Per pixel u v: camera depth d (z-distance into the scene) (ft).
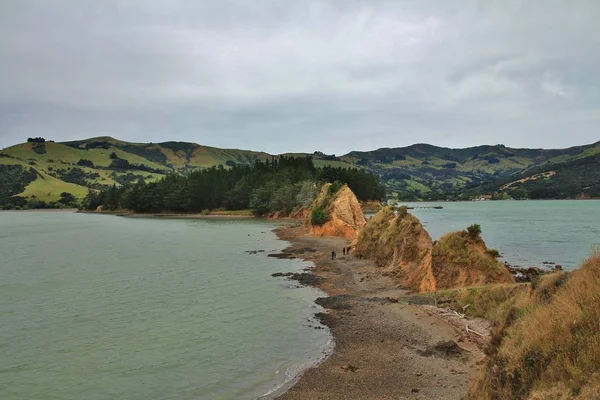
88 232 421.18
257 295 142.51
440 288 130.93
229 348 93.40
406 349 89.76
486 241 291.38
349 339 97.55
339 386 74.13
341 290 147.54
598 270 51.39
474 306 106.52
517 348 50.72
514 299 95.61
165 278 174.60
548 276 70.18
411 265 161.79
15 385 76.89
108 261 225.35
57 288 158.40
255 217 600.39
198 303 132.57
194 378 78.74
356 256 221.46
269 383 76.13
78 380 78.59
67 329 108.37
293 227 419.54
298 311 122.11
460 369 78.28
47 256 249.55
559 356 43.88
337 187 377.71
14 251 275.80
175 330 106.11
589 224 417.49
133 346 95.30
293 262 212.23
